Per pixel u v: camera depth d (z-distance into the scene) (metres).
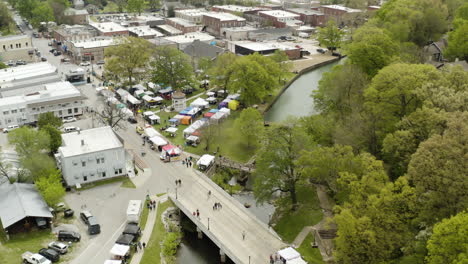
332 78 151.12
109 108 166.88
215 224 108.38
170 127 163.12
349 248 81.75
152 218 113.06
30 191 114.50
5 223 101.88
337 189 107.19
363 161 98.12
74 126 165.25
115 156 129.50
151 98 189.12
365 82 146.50
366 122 120.00
